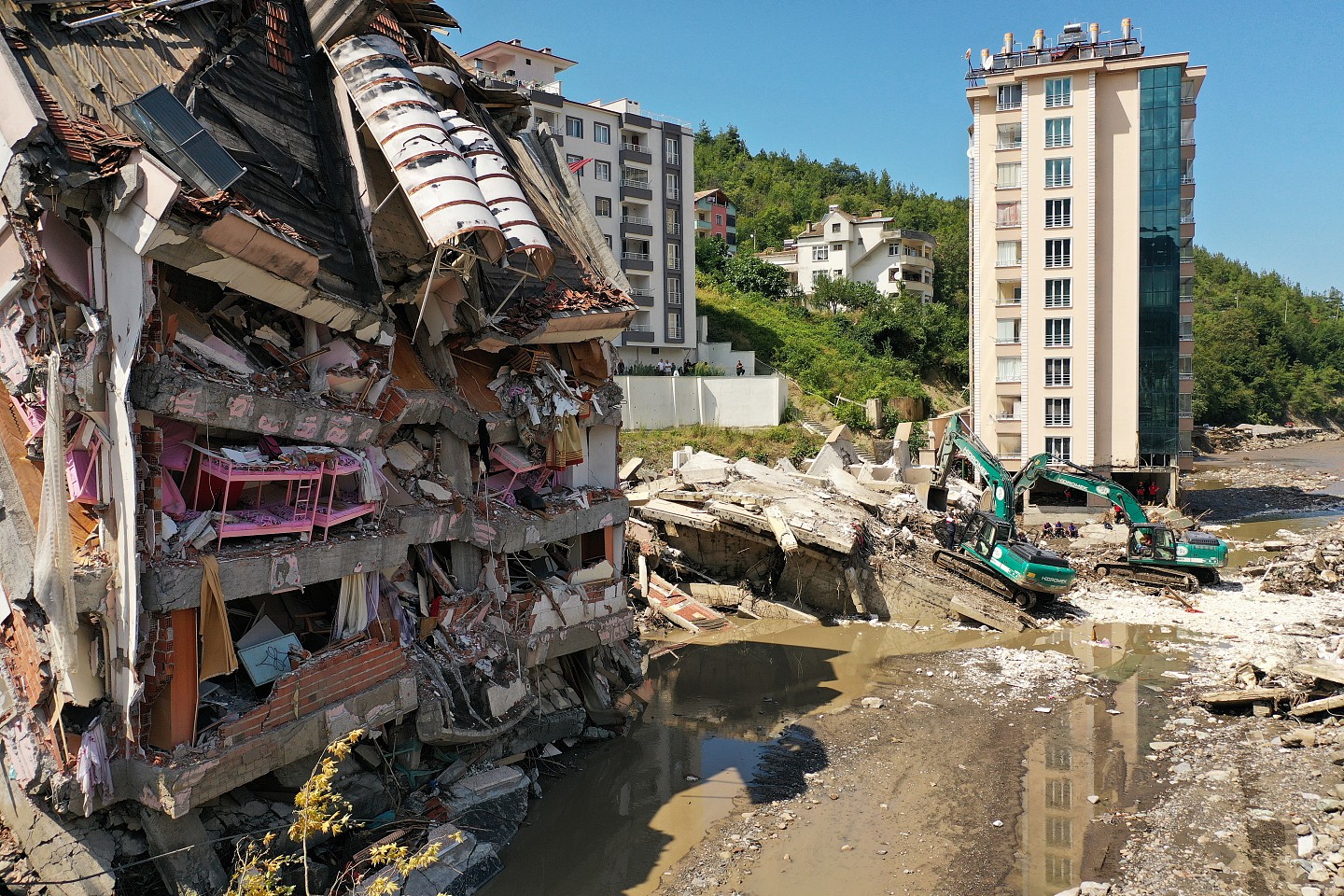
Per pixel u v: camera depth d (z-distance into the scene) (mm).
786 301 81312
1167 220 47000
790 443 54906
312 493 14375
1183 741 20594
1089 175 46969
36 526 12148
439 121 16891
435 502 17078
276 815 13898
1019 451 49688
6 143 11391
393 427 16031
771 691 24750
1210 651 27203
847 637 29656
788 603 32719
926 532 35594
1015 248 49469
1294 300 134375
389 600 16281
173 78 14383
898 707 23344
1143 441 47906
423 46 20953
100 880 11922
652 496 35375
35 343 11922
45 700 12266
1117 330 47969
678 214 64438
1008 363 49906
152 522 11938
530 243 17016
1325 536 42281
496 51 64625
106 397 11812
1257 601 32438
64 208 11789
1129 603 32656
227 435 13656
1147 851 15859
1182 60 46031
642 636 29891
